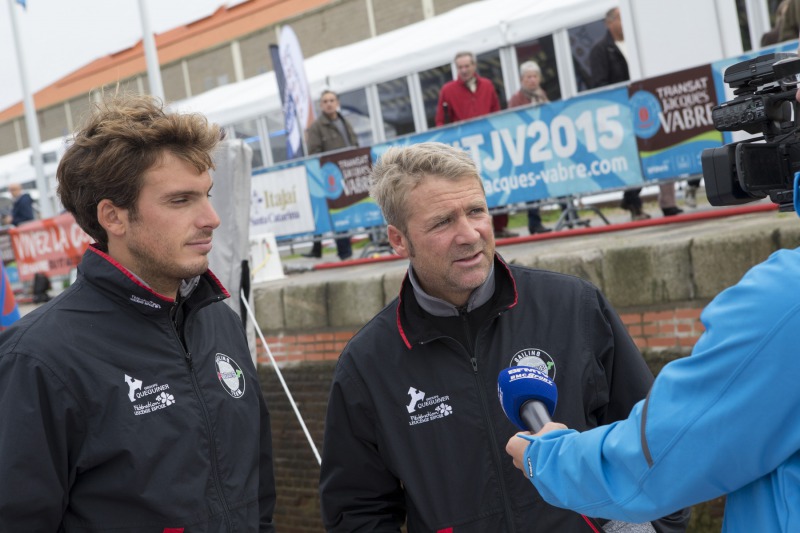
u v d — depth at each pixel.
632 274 4.93
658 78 6.34
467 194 2.06
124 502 1.93
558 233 6.95
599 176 6.82
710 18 7.42
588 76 9.93
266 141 13.34
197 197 2.01
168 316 2.06
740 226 4.79
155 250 1.97
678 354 4.76
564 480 1.48
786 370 1.21
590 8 9.73
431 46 11.19
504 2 11.48
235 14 33.06
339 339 6.45
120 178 1.93
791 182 1.46
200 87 34.56
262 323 6.95
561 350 2.15
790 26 6.70
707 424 1.26
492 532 2.11
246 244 5.23
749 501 1.33
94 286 2.02
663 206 6.75
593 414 2.25
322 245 10.41
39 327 1.94
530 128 7.17
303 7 30.67
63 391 1.88
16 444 1.83
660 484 1.32
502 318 2.18
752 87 1.53
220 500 2.04
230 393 2.15
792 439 1.23
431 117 11.42
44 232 11.11
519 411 1.70
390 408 2.18
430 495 2.13
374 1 28.53
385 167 2.16
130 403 1.95
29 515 1.85
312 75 12.65
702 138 6.20
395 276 6.10
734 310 1.27
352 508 2.29
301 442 6.79
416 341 2.16
